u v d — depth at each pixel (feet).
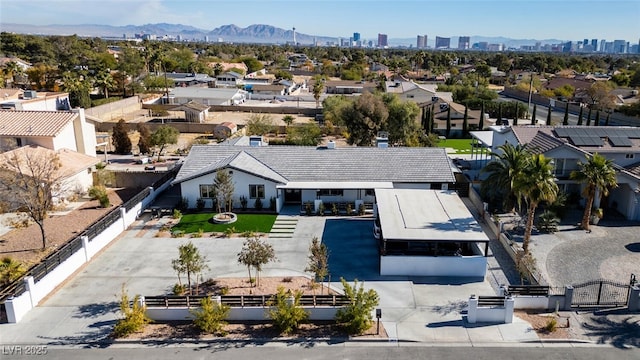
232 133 252.62
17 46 489.26
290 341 77.51
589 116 251.80
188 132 273.54
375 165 146.30
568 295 85.97
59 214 136.26
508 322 82.17
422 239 98.17
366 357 73.31
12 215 132.26
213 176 138.31
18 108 205.67
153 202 146.72
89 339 77.46
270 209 139.64
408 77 582.35
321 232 123.54
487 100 328.08
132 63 397.39
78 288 94.22
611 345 76.23
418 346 76.13
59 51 515.50
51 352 74.18
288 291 84.58
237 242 117.19
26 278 86.38
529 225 106.52
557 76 515.91
